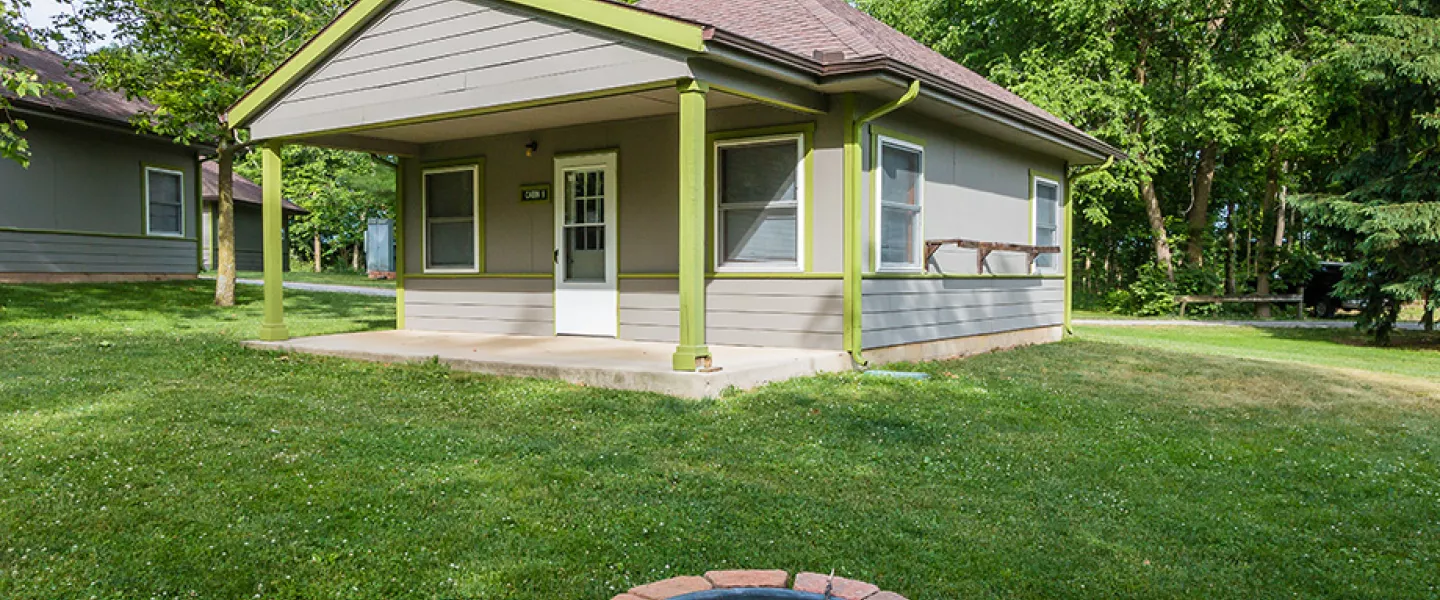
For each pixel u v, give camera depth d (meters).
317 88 8.80
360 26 8.42
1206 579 3.38
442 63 7.90
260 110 9.16
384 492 4.11
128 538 3.52
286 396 6.46
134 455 4.67
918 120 8.91
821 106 7.86
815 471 4.64
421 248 10.75
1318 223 15.52
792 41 7.89
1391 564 3.62
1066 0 19.61
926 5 24.84
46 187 15.14
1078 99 19.28
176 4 13.15
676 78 6.48
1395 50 13.48
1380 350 13.84
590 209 9.36
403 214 10.87
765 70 6.86
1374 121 15.41
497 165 10.01
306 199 32.91
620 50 6.77
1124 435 5.87
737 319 8.47
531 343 8.85
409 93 8.12
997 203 10.72
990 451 5.24
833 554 3.49
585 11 6.84
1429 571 3.55
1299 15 20.58
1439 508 4.41
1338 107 16.28
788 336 8.20
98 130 16.02
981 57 23.70
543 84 7.25
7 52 15.16
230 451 4.79
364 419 5.71
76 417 5.59
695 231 6.56
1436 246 14.04
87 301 13.16
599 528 3.69
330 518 3.77
